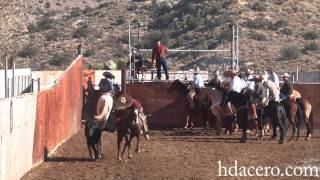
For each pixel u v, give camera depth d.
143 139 26.25
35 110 18.88
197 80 30.91
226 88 27.73
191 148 23.16
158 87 32.31
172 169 18.05
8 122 15.25
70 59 72.81
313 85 30.81
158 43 33.84
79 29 89.62
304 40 74.44
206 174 17.12
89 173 17.53
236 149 22.92
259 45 71.94
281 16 82.88
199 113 30.95
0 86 24.06
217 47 71.06
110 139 26.20
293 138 26.73
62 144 24.42
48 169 18.33
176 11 92.31
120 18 96.12
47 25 95.25
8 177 15.23
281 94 26.38
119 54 77.12
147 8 100.12
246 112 25.23
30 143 18.09
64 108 25.27
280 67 63.03
